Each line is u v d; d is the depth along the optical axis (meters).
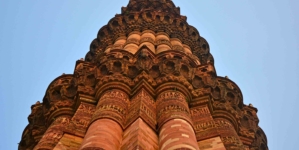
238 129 19.14
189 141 13.03
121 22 28.89
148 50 20.28
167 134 13.61
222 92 19.77
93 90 18.64
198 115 17.50
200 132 16.14
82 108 17.58
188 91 18.16
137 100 16.59
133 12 29.33
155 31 27.12
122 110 15.98
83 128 15.96
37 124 20.50
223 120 18.17
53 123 18.05
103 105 16.06
